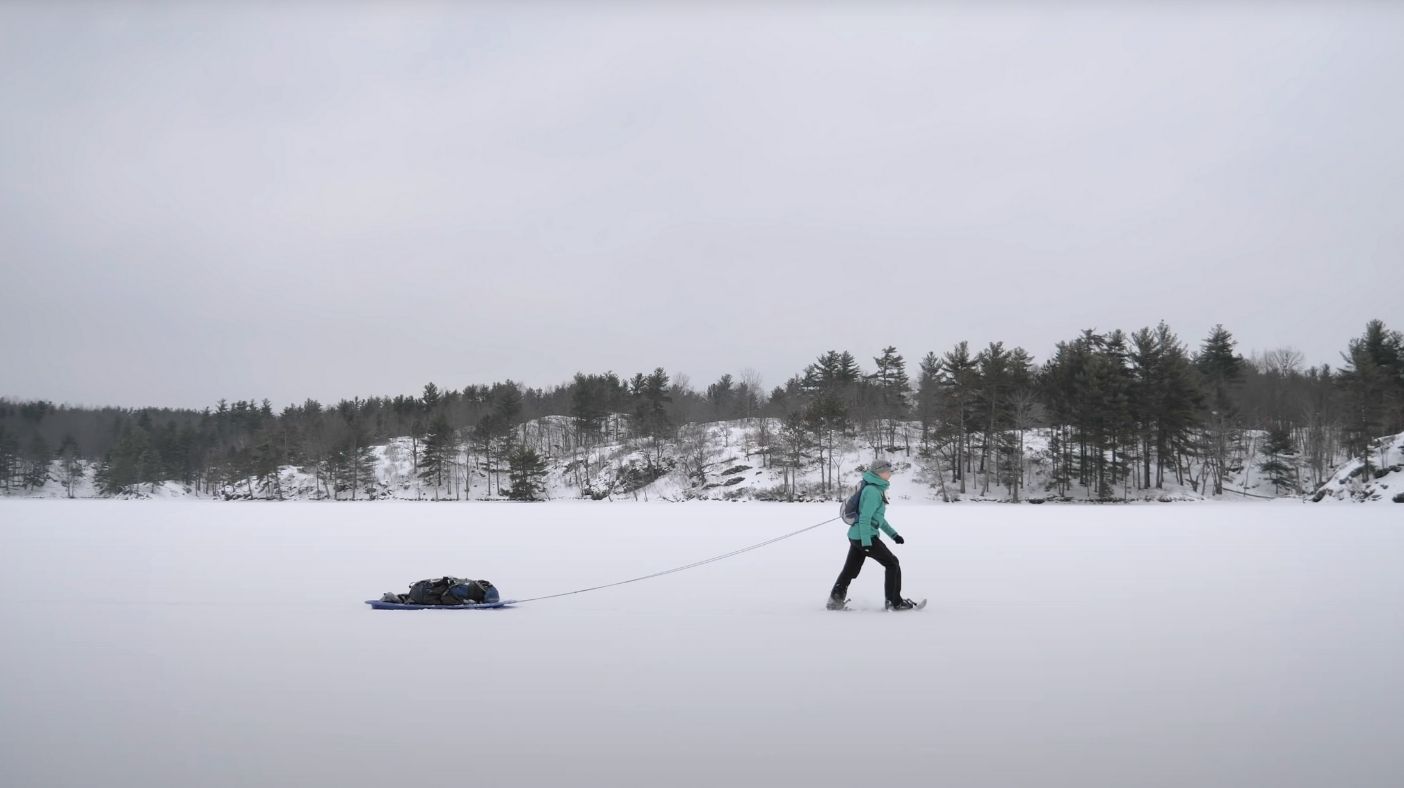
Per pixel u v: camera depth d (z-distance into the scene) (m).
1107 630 10.10
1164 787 4.86
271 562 19.61
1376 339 85.25
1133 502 78.12
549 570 17.92
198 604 12.78
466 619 11.19
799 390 133.25
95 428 155.38
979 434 89.06
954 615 11.34
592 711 6.60
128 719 6.38
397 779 5.04
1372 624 10.45
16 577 16.52
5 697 7.07
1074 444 91.44
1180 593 13.51
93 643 9.53
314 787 4.90
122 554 21.61
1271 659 8.41
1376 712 6.45
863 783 4.94
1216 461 86.44
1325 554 20.53
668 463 105.06
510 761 5.38
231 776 5.10
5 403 153.12
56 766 5.28
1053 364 86.69
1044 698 6.93
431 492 109.94
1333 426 87.25
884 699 6.93
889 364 113.44
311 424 125.81
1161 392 80.12
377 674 7.93
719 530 32.09
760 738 5.87
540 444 122.44
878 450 97.38
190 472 135.38
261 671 8.07
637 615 11.56
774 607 12.36
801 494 89.94
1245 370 101.31
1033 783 4.93
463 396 147.62
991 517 42.97
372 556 21.11
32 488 137.12
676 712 6.56
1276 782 4.94
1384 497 61.25
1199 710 6.52
